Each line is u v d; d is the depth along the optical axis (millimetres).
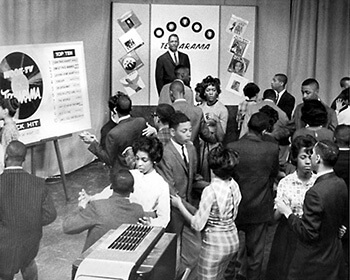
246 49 9531
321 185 3479
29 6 7273
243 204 4340
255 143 4355
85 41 8766
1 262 3947
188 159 4418
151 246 2496
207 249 3859
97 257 2316
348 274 3906
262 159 4312
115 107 5398
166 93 6898
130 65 9273
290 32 9688
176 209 4148
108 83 9375
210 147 6219
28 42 7270
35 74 6277
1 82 5824
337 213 3484
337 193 3467
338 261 3596
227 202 3791
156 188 3842
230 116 9492
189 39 9375
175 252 2756
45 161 7695
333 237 3559
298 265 3617
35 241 4062
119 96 5371
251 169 4312
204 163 6109
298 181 4027
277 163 4410
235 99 9555
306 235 3475
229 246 3842
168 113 4676
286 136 6414
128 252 2377
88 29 8812
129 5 9203
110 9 9203
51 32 7793
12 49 5980
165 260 2533
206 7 9367
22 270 4320
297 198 3986
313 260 3555
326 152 3494
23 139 6145
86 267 2244
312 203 3445
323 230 3490
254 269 4480
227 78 9523
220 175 3812
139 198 3812
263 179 4348
